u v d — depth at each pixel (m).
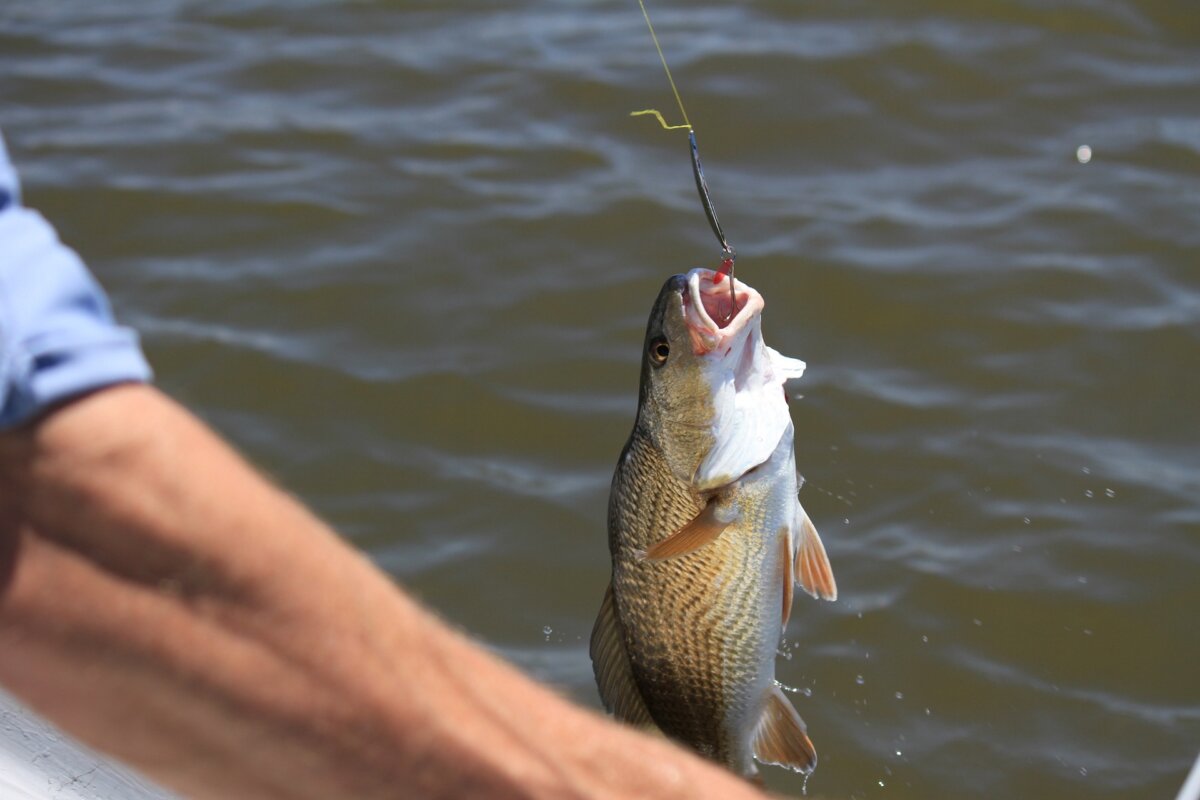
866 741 4.74
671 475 2.97
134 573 1.04
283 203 7.71
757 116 8.37
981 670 4.99
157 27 9.81
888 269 7.08
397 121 8.55
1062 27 9.15
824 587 3.05
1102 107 8.51
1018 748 4.73
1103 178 7.89
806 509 5.70
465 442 6.13
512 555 5.54
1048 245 7.29
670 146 8.23
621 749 1.38
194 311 6.89
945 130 8.32
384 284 7.07
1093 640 5.10
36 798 1.95
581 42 9.28
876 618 5.16
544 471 5.98
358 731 1.15
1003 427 6.11
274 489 1.13
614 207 7.57
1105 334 6.65
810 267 7.09
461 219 7.54
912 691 4.93
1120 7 9.28
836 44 8.95
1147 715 4.86
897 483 5.81
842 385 6.36
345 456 6.02
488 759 1.23
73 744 2.07
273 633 1.09
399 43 9.45
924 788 4.60
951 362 6.53
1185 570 5.35
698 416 2.94
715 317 3.05
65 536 1.01
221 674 1.08
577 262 7.21
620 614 2.94
